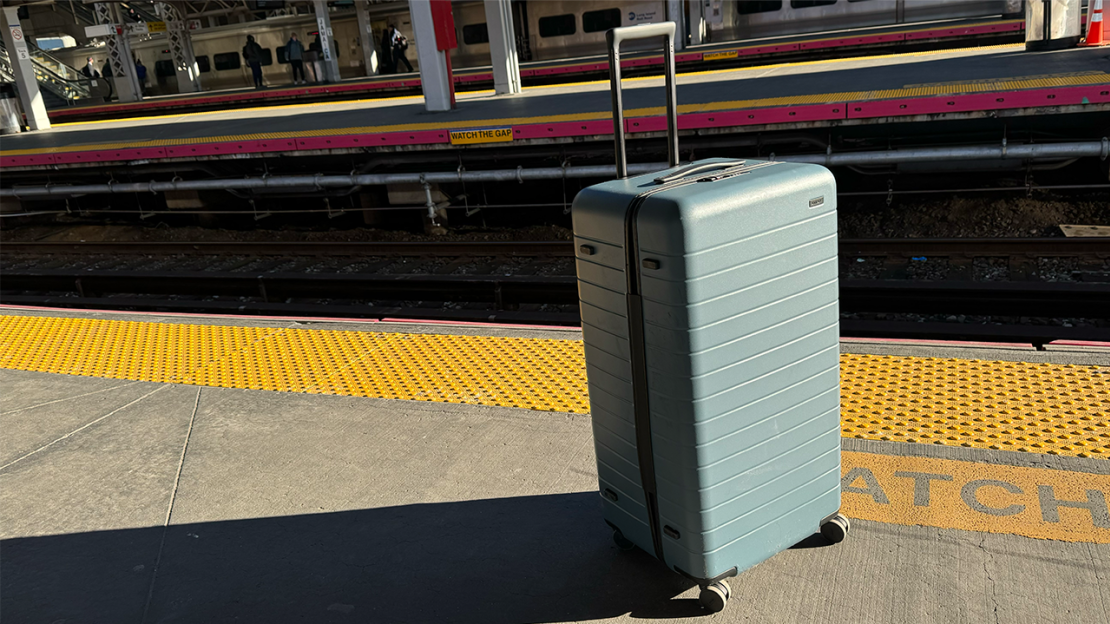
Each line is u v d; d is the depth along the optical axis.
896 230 8.08
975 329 5.02
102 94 26.14
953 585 2.19
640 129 8.55
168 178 11.87
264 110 16.19
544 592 2.34
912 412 3.09
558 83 17.30
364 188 10.58
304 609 2.34
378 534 2.68
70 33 29.95
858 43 15.05
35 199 12.91
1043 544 2.30
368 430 3.42
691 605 2.24
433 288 7.23
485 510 2.77
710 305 1.89
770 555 2.27
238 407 3.77
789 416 2.15
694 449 2.01
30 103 17.45
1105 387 3.12
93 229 12.19
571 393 3.60
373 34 23.38
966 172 8.80
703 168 2.18
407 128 10.09
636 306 1.98
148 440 3.51
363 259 8.78
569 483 2.89
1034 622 2.04
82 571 2.62
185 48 24.70
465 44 20.97
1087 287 5.47
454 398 3.65
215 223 11.82
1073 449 2.73
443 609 2.30
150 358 4.53
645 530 2.32
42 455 3.45
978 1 16.25
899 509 2.53
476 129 9.30
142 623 2.34
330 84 19.77
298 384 3.98
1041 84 7.57
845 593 2.21
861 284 6.02
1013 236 7.51
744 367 2.01
